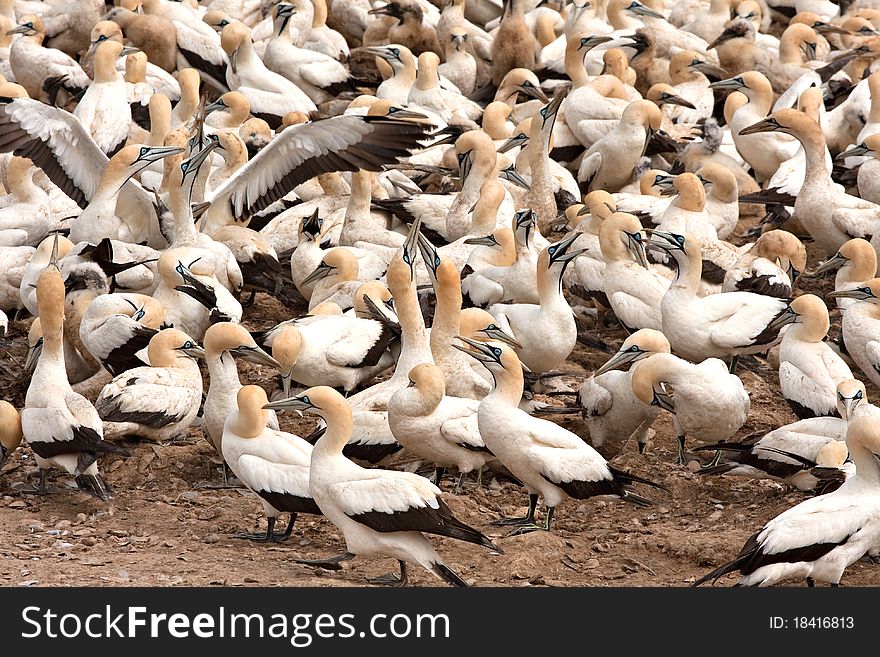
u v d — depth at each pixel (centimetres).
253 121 2408
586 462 1399
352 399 1583
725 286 1952
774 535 1237
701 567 1386
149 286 1908
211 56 2914
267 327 2038
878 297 1783
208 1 3681
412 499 1249
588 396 1634
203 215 2073
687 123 2741
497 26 3447
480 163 2138
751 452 1516
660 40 3095
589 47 2767
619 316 1877
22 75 2769
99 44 2656
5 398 1783
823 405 1625
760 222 2444
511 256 1966
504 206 2167
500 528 1455
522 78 2783
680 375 1551
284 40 2931
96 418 1483
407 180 2375
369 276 1977
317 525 1470
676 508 1541
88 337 1714
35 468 1590
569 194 2323
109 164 1972
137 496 1524
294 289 2053
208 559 1343
